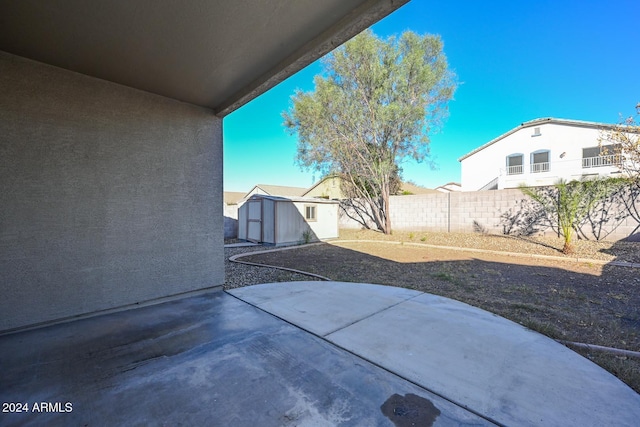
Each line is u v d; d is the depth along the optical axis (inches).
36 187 114.3
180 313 131.8
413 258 298.7
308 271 236.1
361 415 64.9
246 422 62.4
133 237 138.6
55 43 101.8
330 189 653.3
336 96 433.1
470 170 818.8
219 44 104.0
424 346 99.8
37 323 114.5
